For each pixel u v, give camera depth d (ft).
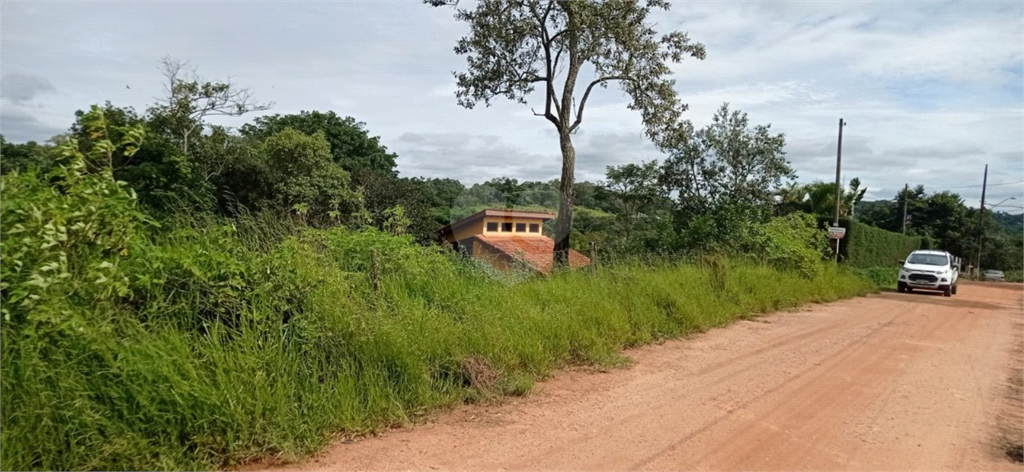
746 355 27.96
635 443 16.20
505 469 14.29
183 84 53.16
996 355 31.09
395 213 30.01
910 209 201.16
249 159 52.37
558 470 14.30
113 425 13.05
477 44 48.55
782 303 46.93
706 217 57.06
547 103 49.73
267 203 31.17
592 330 26.96
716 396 20.89
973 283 130.41
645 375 23.70
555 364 24.09
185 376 14.43
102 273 14.16
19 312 13.42
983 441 17.26
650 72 50.42
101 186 14.61
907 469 15.05
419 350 19.66
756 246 56.54
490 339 22.04
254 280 18.08
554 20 48.80
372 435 16.28
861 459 15.57
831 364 26.63
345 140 94.38
